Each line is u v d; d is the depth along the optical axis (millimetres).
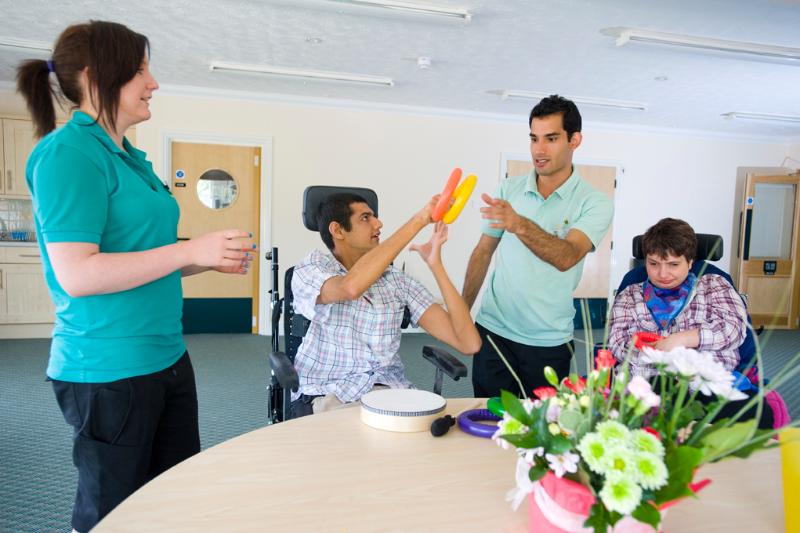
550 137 1753
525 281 1877
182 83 5297
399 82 5078
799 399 3867
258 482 900
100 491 1212
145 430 1251
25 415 3197
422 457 1023
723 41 3811
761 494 937
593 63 4375
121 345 1199
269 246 5762
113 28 1184
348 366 1684
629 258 6891
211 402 3539
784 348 5879
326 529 766
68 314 1183
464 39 3908
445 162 6145
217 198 5715
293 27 3768
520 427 718
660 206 6977
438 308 1716
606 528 627
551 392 788
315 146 5797
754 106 5629
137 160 1325
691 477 630
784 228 7363
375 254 1463
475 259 2061
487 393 2008
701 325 1839
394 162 6008
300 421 1203
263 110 5652
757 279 7176
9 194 5152
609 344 1977
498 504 857
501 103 5758
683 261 1864
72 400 1194
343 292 1493
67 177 1087
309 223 2043
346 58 4426
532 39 3873
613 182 6801
